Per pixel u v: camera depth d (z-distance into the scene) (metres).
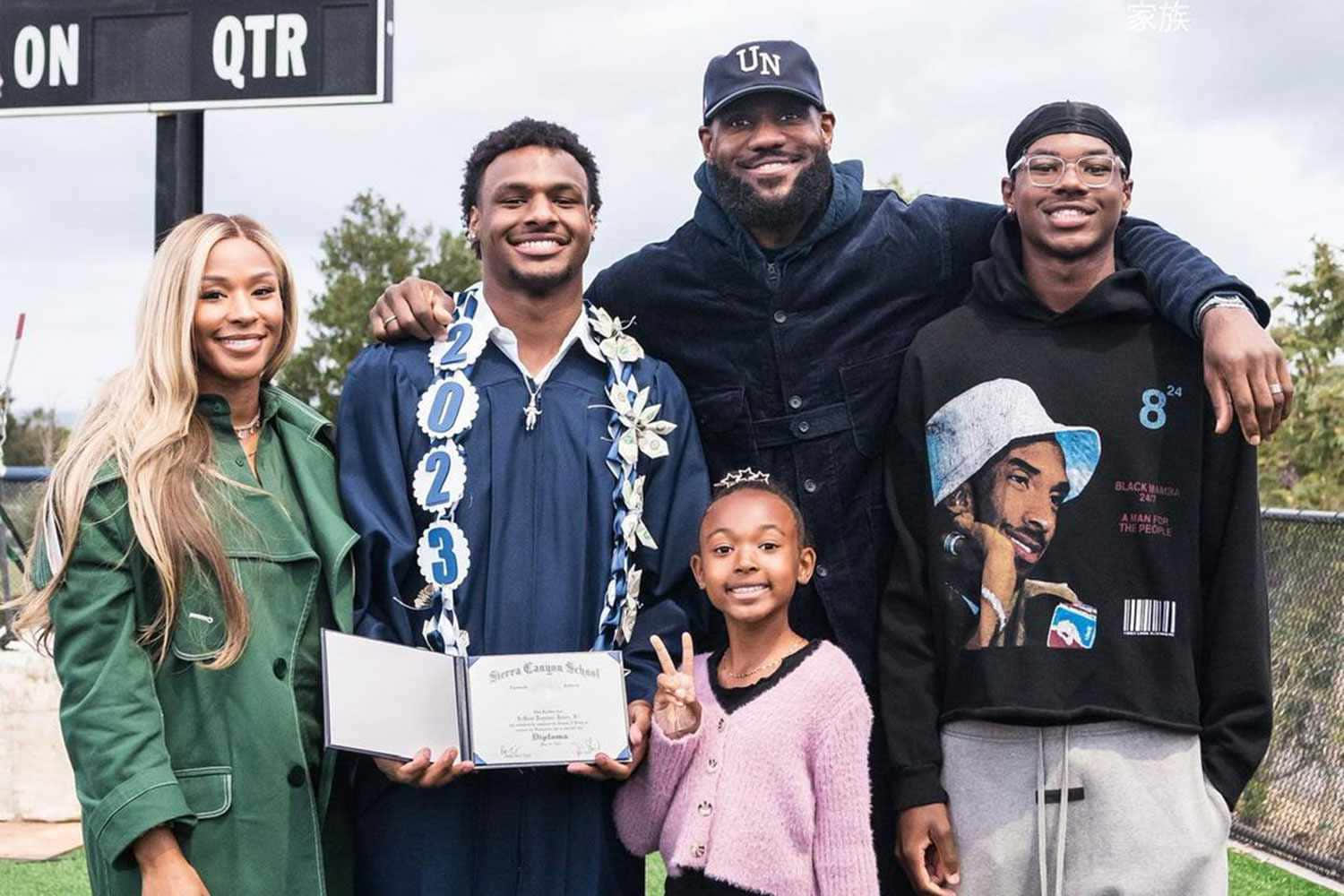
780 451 4.17
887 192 4.34
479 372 3.88
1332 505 10.38
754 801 3.59
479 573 3.76
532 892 3.69
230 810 3.38
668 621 3.86
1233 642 3.70
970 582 3.76
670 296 4.21
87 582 3.38
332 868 3.64
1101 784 3.63
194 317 3.51
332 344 33.00
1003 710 3.64
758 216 4.07
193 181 5.85
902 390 3.94
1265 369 3.42
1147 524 3.68
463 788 3.66
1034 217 3.76
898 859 3.89
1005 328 3.85
